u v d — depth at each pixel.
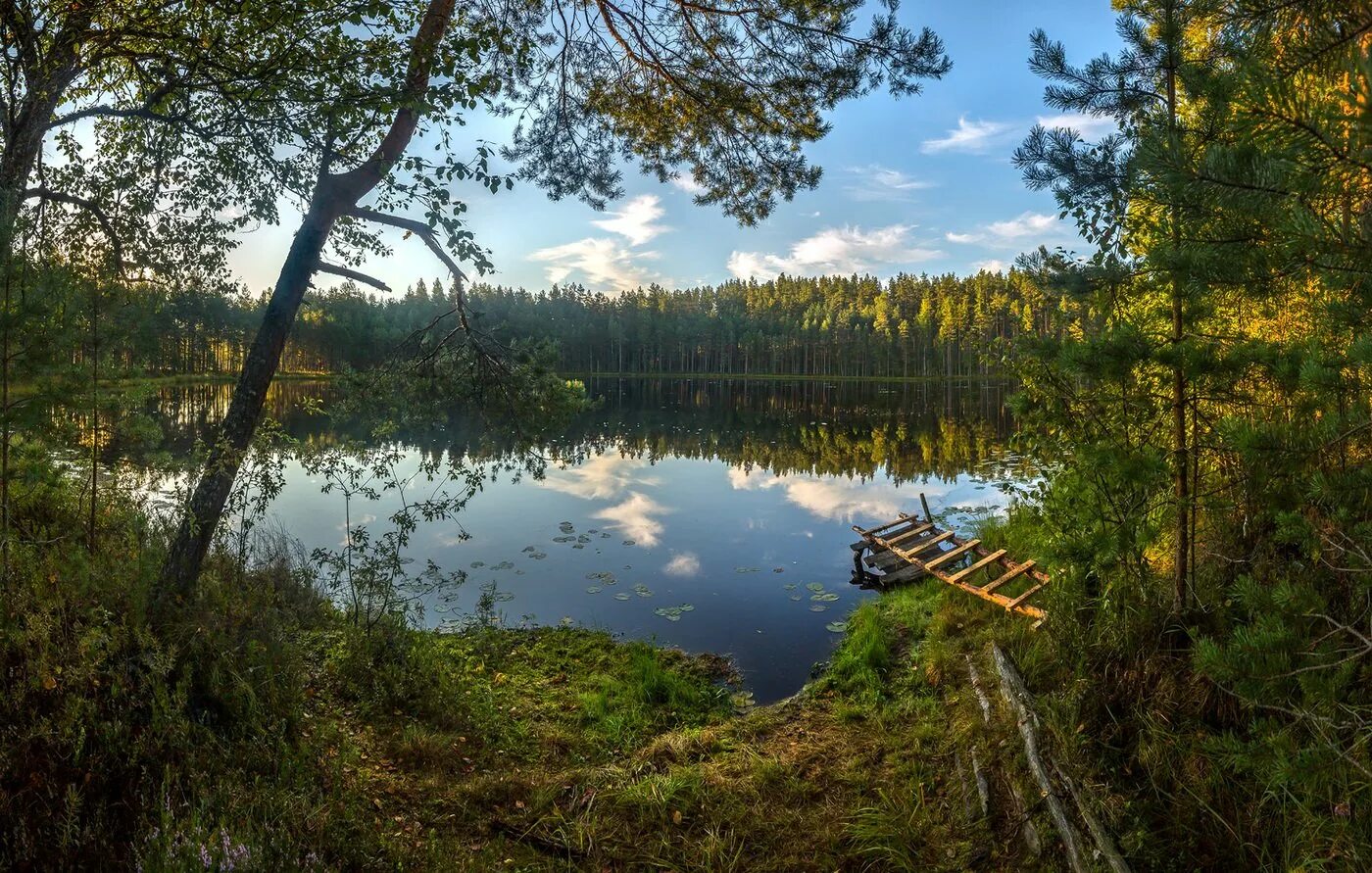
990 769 3.65
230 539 5.98
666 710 5.17
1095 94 3.42
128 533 4.38
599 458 18.94
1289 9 1.92
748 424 28.30
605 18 5.38
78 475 4.70
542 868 3.20
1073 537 3.91
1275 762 2.24
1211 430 3.43
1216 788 2.82
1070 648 3.91
